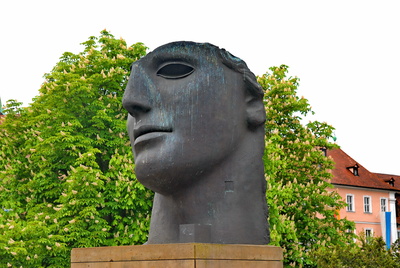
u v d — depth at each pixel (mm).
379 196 47469
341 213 44781
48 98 18172
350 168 47469
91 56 19188
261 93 6023
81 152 17484
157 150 5629
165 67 5797
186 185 5715
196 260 4746
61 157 17672
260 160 6039
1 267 14633
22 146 18766
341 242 20484
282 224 17250
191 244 4781
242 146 5934
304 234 20469
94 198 15930
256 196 5918
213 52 5801
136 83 5773
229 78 5863
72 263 5414
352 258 12727
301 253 18594
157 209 6070
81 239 15398
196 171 5645
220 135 5711
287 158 21391
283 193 18016
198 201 5691
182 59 5770
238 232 5688
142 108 5738
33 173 17359
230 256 5004
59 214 15867
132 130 6051
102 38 20000
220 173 5766
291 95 22953
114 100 18156
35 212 16578
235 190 5781
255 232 5812
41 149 16984
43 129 17625
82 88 17406
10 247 14203
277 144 19578
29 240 14586
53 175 17375
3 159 18422
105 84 18625
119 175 16766
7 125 18766
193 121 5645
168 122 5664
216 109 5719
